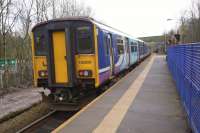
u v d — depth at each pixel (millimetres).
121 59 17016
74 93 10992
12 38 20344
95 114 8172
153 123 7141
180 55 10375
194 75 6117
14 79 18609
